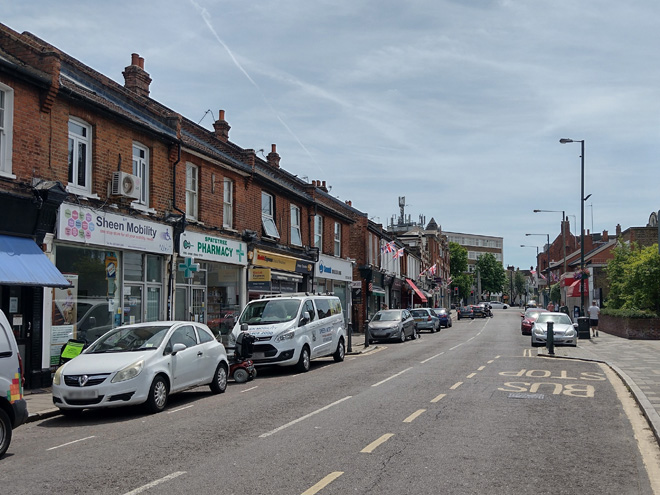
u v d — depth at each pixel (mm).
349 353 23531
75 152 15086
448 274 95000
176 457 7496
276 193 26484
